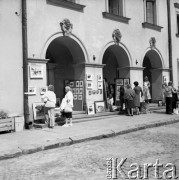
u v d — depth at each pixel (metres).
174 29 19.36
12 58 10.60
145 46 16.89
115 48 15.66
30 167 5.93
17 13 10.80
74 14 12.91
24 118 10.65
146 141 8.30
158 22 17.95
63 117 11.80
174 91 14.87
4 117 9.75
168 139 8.56
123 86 14.85
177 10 19.67
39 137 8.73
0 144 7.80
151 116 13.72
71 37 12.72
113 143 8.13
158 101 17.69
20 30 10.87
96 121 12.16
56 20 12.12
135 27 16.27
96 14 14.00
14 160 6.57
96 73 13.94
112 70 18.83
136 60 16.19
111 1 15.97
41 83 11.41
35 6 11.34
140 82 16.38
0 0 10.36
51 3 11.94
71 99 10.89
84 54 13.34
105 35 14.42
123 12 15.55
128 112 13.98
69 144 8.07
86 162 6.13
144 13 16.94
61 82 15.23
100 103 13.84
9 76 10.50
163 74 18.27
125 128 10.05
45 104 10.53
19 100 10.72
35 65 11.20
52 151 7.36
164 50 18.41
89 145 7.93
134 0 16.30
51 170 5.64
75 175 5.26
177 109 15.62
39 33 11.44
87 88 13.45
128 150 7.18
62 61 15.27
